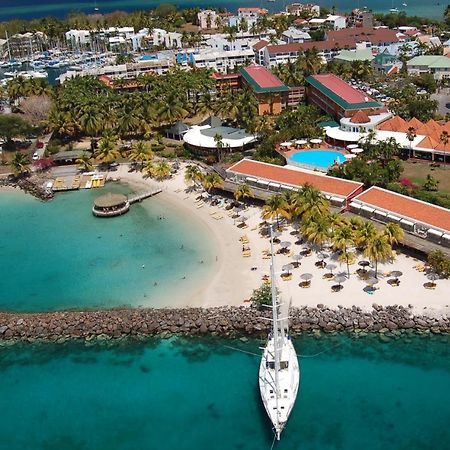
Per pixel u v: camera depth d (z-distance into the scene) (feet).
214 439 276.21
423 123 634.02
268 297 357.82
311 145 611.47
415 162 574.56
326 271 391.65
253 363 321.11
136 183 593.42
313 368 312.50
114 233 489.67
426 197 466.70
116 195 544.21
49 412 301.22
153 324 352.90
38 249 473.26
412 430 272.51
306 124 636.48
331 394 294.66
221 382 309.83
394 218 425.28
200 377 314.55
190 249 446.60
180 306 371.97
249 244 440.86
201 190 553.23
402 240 392.27
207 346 336.70
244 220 481.87
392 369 309.01
